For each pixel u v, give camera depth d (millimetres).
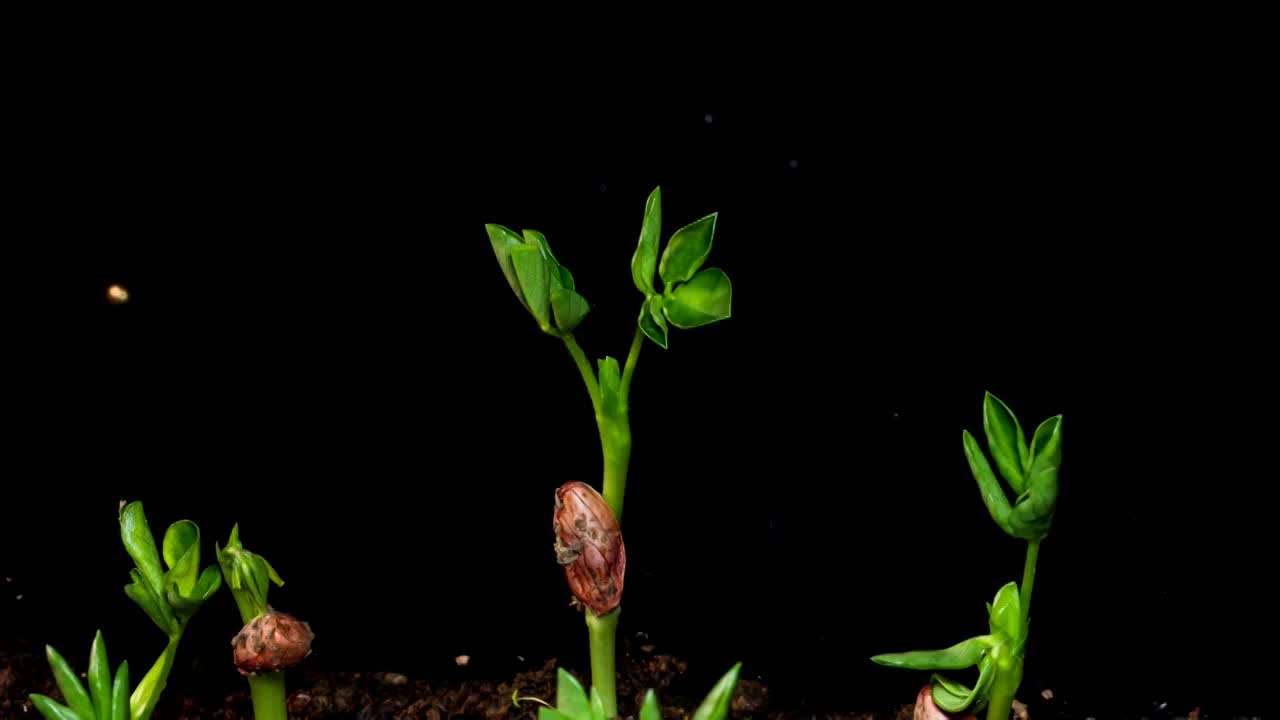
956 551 481
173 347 574
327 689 416
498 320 603
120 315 579
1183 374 549
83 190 631
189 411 541
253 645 367
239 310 594
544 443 535
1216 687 421
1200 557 475
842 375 563
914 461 523
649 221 360
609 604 372
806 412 547
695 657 431
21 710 407
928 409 544
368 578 469
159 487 504
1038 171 643
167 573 362
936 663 353
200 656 431
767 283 614
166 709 410
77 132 632
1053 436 339
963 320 583
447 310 605
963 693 361
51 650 355
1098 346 565
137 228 623
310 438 533
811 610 453
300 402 549
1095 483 508
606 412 367
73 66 632
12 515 486
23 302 583
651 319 361
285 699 396
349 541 486
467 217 620
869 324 588
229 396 548
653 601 455
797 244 625
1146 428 529
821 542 485
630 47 646
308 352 576
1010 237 619
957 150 644
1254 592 458
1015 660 354
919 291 603
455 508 502
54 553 469
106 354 559
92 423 532
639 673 422
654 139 646
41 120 630
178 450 522
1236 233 617
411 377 564
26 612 443
